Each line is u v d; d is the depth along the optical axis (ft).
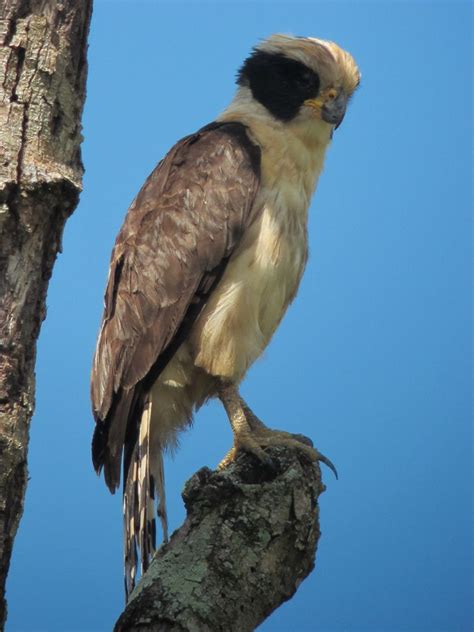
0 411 22.94
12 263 23.30
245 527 24.39
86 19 24.89
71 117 24.27
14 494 23.29
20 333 23.41
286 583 24.66
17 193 23.00
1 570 23.06
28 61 23.43
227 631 23.39
